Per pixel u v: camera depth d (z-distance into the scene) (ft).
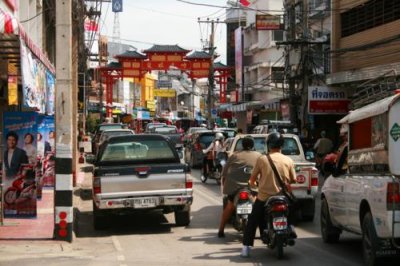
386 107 26.32
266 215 31.60
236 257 32.42
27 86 34.76
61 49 36.76
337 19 105.40
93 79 193.67
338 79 95.86
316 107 99.35
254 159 36.55
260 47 205.36
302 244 36.40
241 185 36.24
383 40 84.07
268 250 34.32
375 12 93.56
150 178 40.16
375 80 34.40
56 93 36.68
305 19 109.40
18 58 41.50
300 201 45.29
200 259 31.96
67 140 36.99
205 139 100.99
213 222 46.19
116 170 39.81
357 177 30.81
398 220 25.35
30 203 42.83
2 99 53.06
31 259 31.71
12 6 48.83
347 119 33.27
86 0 99.91
